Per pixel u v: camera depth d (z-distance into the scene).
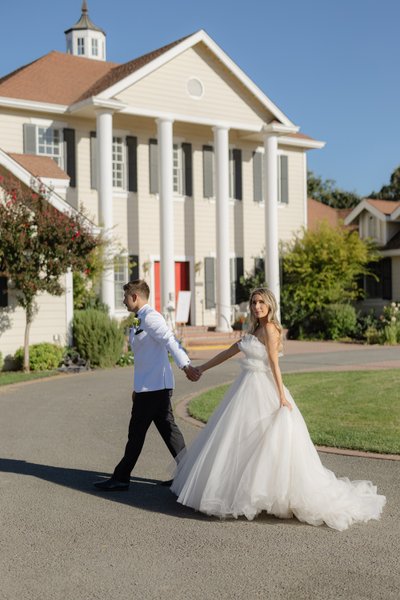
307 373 15.61
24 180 18.23
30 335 18.64
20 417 10.96
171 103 25.02
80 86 26.41
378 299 30.03
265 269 27.28
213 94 26.00
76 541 5.32
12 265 16.50
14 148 23.78
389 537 5.33
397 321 25.61
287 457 5.73
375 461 7.65
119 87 23.55
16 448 8.70
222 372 16.70
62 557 4.99
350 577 4.55
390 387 12.84
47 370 17.70
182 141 27.11
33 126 23.97
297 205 30.25
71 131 24.59
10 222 16.22
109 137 23.69
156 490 6.78
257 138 28.48
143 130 26.30
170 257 24.64
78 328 18.47
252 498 5.66
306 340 27.02
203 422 10.16
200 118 25.62
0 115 23.53
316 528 5.59
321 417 10.06
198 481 5.98
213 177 27.91
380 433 8.85
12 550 5.15
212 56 25.91
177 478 6.36
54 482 7.08
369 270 29.08
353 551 5.04
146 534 5.47
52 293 17.08
